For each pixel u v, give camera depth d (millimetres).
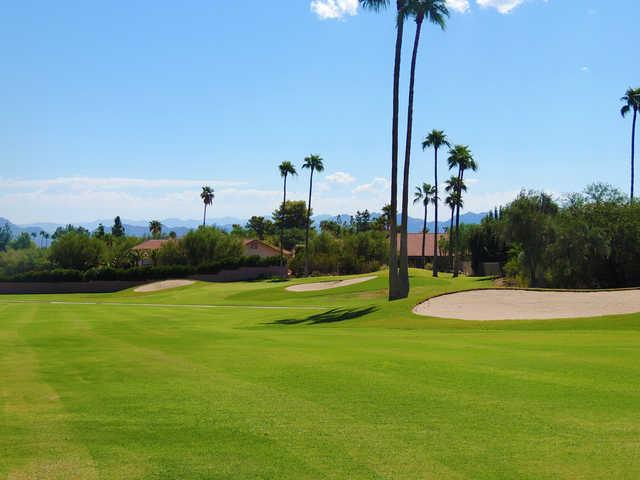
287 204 146625
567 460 6102
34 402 9320
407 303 29250
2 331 23516
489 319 23969
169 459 6371
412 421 7664
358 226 161000
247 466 6113
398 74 34031
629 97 62906
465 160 76062
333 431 7293
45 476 5906
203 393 9688
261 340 18297
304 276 82500
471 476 5711
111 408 8766
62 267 87812
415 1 32562
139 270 78250
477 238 76375
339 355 13766
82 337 20531
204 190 115750
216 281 79750
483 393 9180
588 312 24203
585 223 45031
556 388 9453
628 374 10562
